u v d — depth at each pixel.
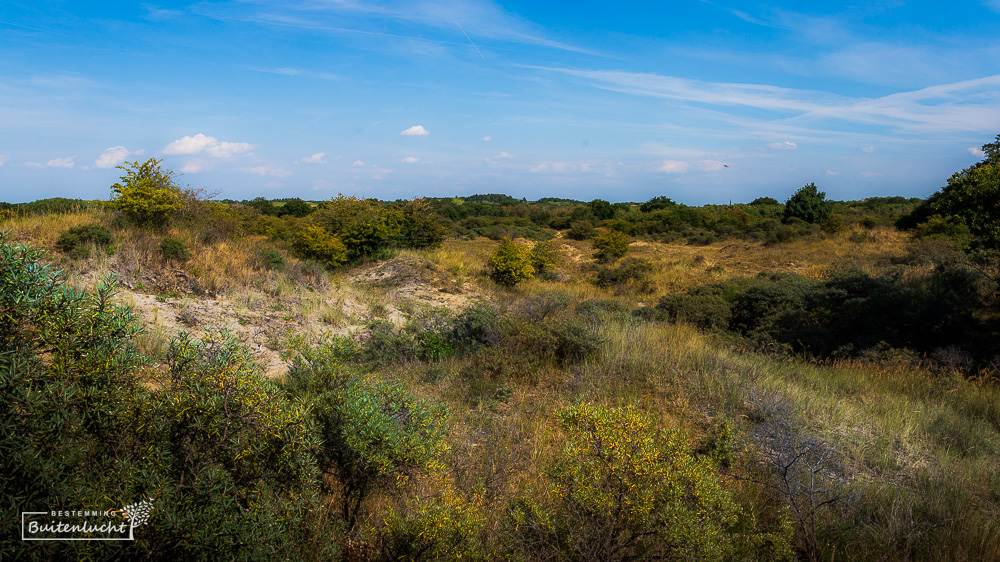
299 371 5.02
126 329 2.67
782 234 32.38
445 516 2.96
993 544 3.72
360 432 3.28
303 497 2.92
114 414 2.53
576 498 3.09
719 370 7.32
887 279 12.41
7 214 10.04
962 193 10.26
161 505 2.29
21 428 2.17
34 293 2.34
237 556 2.44
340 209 18.80
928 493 4.43
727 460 4.69
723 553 3.17
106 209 11.55
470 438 5.08
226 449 2.80
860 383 7.88
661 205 58.75
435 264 17.61
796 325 12.06
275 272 11.71
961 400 7.33
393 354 8.27
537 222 54.53
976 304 10.52
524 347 7.81
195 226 12.37
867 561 3.55
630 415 3.29
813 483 4.15
